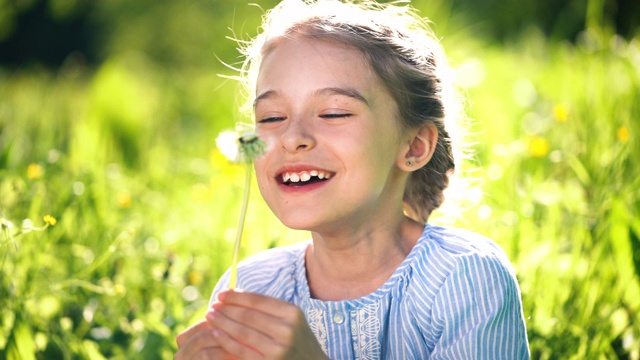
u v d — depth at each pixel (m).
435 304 2.06
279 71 2.06
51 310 3.13
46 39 15.56
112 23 15.55
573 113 4.67
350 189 2.01
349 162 2.00
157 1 15.11
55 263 3.34
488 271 2.06
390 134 2.10
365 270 2.16
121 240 3.09
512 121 4.99
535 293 2.84
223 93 8.10
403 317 2.09
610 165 3.77
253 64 2.42
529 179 3.52
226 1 14.25
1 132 5.90
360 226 2.11
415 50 2.20
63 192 3.74
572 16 10.80
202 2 14.62
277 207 2.04
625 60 4.98
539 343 2.66
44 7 15.40
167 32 14.84
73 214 3.65
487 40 10.51
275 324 1.85
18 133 5.51
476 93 5.41
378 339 2.11
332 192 2.01
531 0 11.74
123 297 3.14
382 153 2.07
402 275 2.11
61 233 3.47
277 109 2.05
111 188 4.44
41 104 7.23
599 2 5.88
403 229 2.22
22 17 15.44
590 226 3.36
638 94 4.52
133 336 2.91
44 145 4.93
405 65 2.14
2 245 2.67
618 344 2.77
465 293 2.05
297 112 2.03
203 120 7.64
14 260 2.97
